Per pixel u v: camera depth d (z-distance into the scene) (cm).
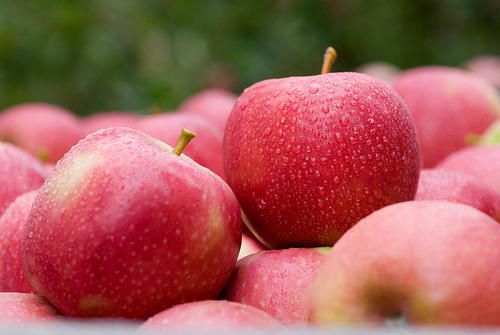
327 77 46
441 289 37
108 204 41
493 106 70
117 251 41
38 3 110
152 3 125
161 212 41
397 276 38
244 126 46
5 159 53
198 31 127
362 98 45
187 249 41
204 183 42
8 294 44
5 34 107
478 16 151
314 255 44
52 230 41
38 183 53
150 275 41
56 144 77
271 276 44
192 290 42
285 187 45
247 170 46
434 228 38
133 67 117
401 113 46
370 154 44
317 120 44
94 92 113
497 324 37
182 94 118
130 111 114
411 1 149
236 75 128
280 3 140
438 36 150
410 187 46
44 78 110
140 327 40
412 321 38
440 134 68
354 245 39
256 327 39
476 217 39
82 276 41
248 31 133
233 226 43
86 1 114
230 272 44
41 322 42
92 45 111
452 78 71
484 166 57
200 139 57
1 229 48
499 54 147
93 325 36
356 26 146
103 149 42
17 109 81
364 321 39
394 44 147
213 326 39
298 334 36
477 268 38
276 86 46
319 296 39
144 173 41
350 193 44
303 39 138
